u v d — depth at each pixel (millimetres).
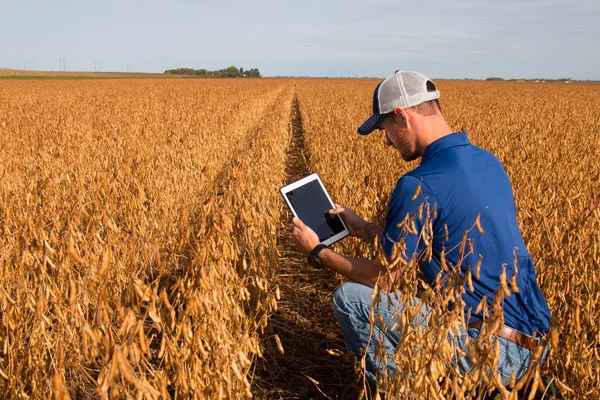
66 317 2732
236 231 3836
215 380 2383
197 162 8258
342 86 51062
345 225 3211
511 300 2473
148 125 11977
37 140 9484
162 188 6223
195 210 6266
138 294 2014
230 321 2783
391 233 2531
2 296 2645
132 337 1870
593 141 10555
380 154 8492
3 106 21250
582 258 3115
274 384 3363
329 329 4027
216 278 2521
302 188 3246
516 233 2533
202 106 19438
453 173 2465
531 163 7336
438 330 1940
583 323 2869
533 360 1710
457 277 1988
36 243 3221
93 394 2967
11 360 2654
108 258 1922
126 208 5129
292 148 13953
